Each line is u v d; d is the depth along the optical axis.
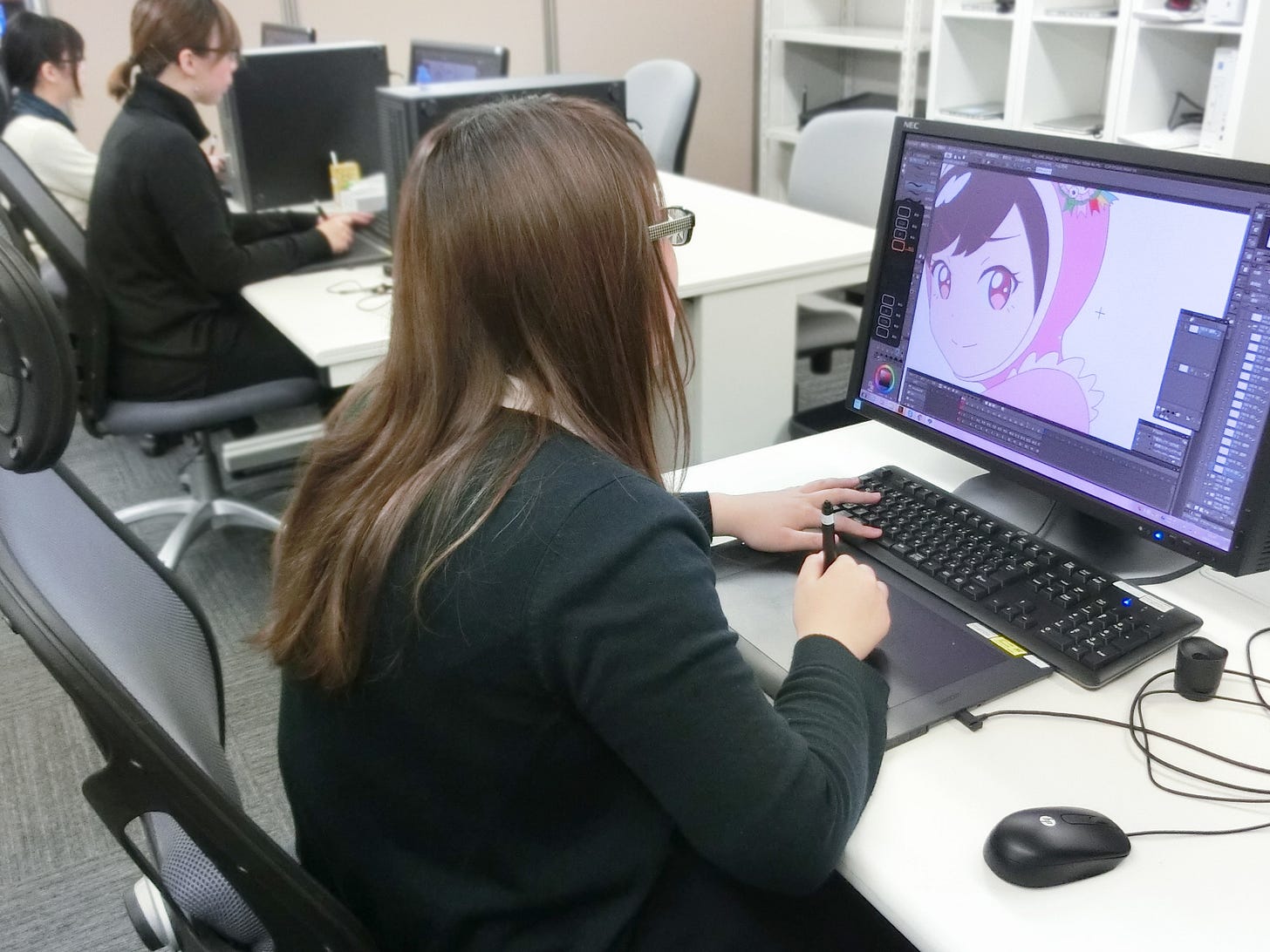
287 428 3.17
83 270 2.09
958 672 0.95
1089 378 1.06
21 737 2.04
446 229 0.72
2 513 0.72
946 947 0.70
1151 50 3.19
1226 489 0.96
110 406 2.31
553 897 0.80
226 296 2.35
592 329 0.74
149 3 2.18
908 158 1.23
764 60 4.88
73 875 1.72
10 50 2.99
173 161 2.13
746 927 0.89
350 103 2.86
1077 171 1.04
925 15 4.44
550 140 0.73
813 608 0.91
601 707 0.70
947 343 1.22
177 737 0.73
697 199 2.86
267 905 0.75
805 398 3.52
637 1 4.86
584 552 0.68
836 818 0.73
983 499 1.25
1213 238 0.94
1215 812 0.80
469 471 0.72
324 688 0.77
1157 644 0.96
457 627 0.71
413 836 0.81
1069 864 0.73
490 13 4.58
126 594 0.88
